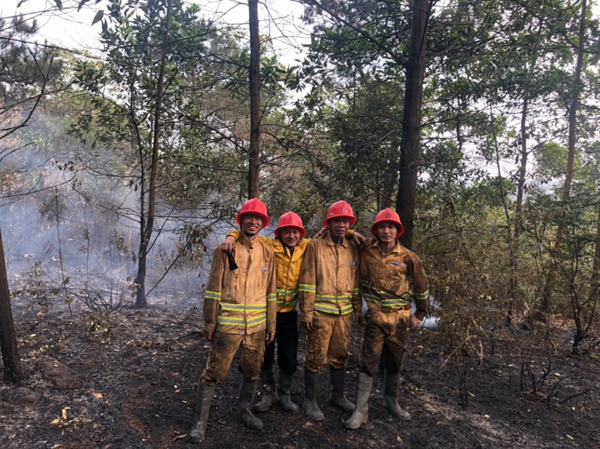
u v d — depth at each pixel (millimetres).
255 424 3340
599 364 5512
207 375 3162
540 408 4102
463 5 5398
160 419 3400
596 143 8109
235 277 3195
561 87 5691
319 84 6121
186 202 7184
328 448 3203
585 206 6117
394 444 3324
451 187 5703
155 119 6312
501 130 6328
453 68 6109
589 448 3455
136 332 5285
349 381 4398
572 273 5719
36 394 3604
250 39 5172
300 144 5957
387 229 3510
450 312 4172
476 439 3471
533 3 5465
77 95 7668
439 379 4574
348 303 3549
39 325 5254
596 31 6234
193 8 5977
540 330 4926
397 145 5887
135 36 6488
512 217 5559
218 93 8039
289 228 3484
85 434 3119
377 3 5496
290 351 3574
